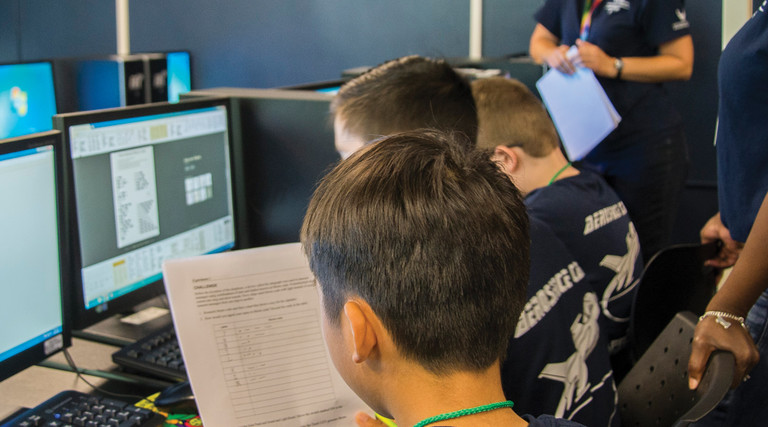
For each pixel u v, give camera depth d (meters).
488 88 1.49
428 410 0.63
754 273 1.17
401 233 0.62
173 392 1.16
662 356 1.22
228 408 0.99
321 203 0.67
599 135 2.21
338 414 1.03
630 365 1.50
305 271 1.06
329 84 2.06
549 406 1.04
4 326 1.12
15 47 4.22
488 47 3.34
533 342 1.03
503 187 0.68
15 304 1.13
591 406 1.10
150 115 1.43
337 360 0.68
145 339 1.38
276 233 1.73
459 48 3.38
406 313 0.62
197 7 3.80
